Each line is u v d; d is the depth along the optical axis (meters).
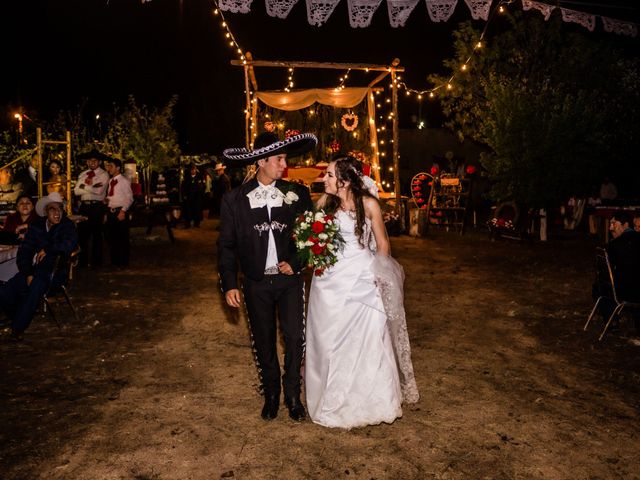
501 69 17.66
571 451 4.21
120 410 4.80
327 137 17.16
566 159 14.44
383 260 4.46
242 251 4.45
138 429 4.47
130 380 5.47
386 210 16.25
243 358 6.11
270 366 4.61
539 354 6.32
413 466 3.97
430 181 17.00
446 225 17.33
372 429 4.49
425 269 11.12
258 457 4.07
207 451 4.14
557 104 14.54
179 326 7.26
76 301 8.47
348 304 4.40
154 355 6.18
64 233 6.87
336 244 4.36
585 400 5.11
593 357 6.24
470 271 10.95
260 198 4.41
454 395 5.17
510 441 4.34
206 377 5.55
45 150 14.80
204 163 22.53
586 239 15.61
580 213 17.77
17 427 4.49
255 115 16.31
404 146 23.59
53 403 4.93
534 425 4.61
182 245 14.45
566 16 7.85
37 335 6.82
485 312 8.02
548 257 12.58
